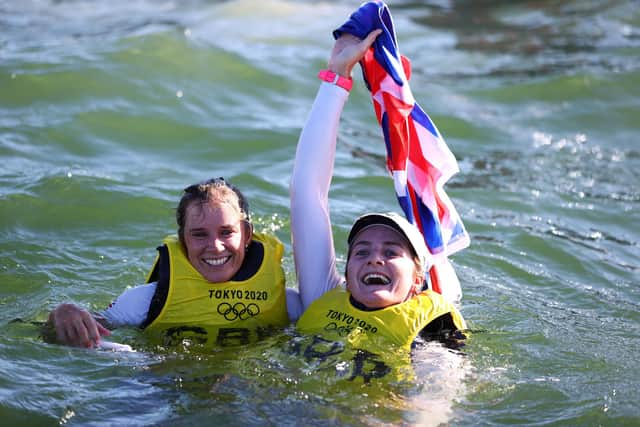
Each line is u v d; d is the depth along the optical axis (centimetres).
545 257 2723
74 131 3488
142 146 3475
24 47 4472
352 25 2102
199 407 1673
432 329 1984
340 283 2117
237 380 1769
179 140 3562
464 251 2705
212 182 2027
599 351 2014
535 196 3297
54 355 1858
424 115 2131
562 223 3045
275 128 3734
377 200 3081
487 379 1819
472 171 3562
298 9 6147
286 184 3156
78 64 4050
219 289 2023
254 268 2059
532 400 1750
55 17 6056
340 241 2698
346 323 1942
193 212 1981
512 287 2473
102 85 3897
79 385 1748
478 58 5228
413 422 1638
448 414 1681
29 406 1664
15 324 2025
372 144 3759
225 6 6159
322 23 5809
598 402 1747
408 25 6006
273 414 1652
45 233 2628
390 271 1934
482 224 2945
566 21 6031
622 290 2512
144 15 6119
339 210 2933
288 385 1750
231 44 5103
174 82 4053
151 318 2016
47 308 2167
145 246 2608
